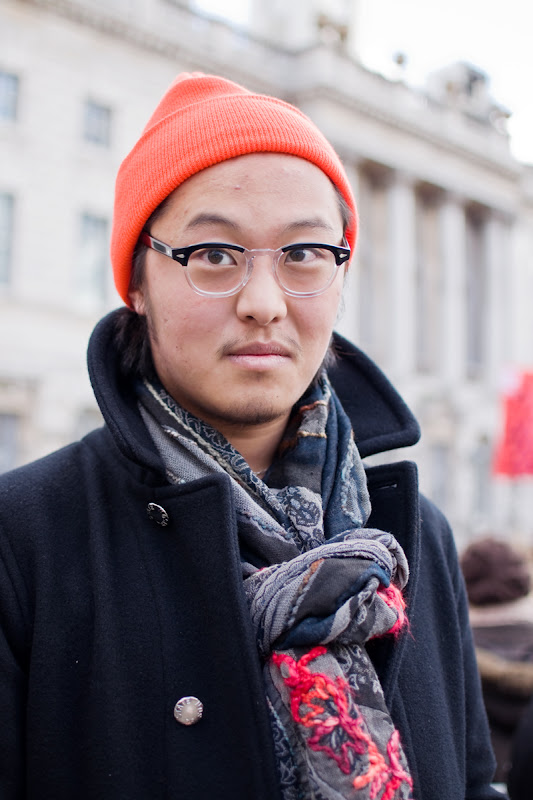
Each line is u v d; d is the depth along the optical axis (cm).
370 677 112
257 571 118
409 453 2673
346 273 154
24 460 1762
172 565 122
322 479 133
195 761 109
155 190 123
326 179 128
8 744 113
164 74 2056
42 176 1817
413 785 122
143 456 122
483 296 3111
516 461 1494
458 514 2781
